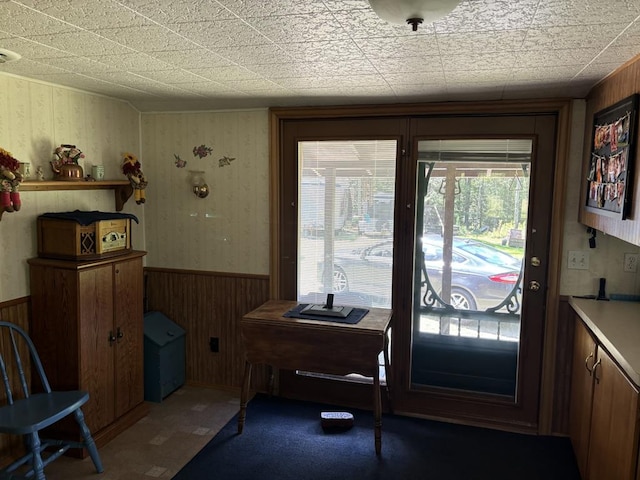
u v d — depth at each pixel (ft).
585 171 8.91
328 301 10.14
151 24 5.40
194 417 10.42
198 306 11.87
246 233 11.35
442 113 9.86
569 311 9.57
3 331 8.40
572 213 9.37
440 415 10.50
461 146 9.89
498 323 10.11
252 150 11.07
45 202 9.19
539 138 9.45
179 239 11.87
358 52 6.47
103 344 9.21
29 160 8.80
